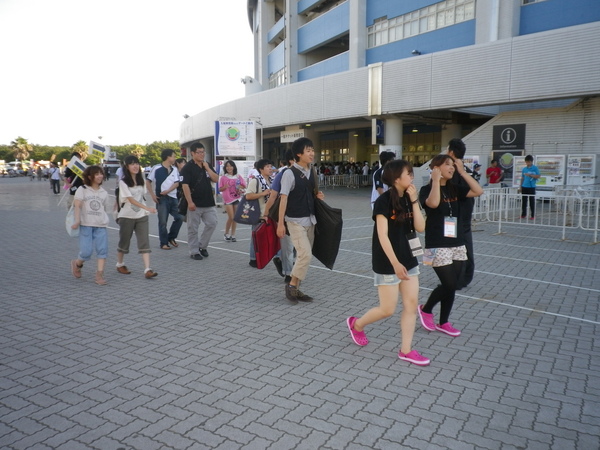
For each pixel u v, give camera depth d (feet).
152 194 30.01
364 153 123.85
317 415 10.28
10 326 15.88
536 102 63.67
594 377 12.14
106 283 21.58
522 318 16.83
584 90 54.19
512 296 19.53
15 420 10.06
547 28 64.75
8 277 22.68
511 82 59.98
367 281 22.26
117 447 9.09
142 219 22.38
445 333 15.31
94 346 14.19
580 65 54.24
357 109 79.25
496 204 45.78
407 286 12.80
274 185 18.92
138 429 9.72
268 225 19.42
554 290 20.42
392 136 78.79
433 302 15.31
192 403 10.80
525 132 63.93
